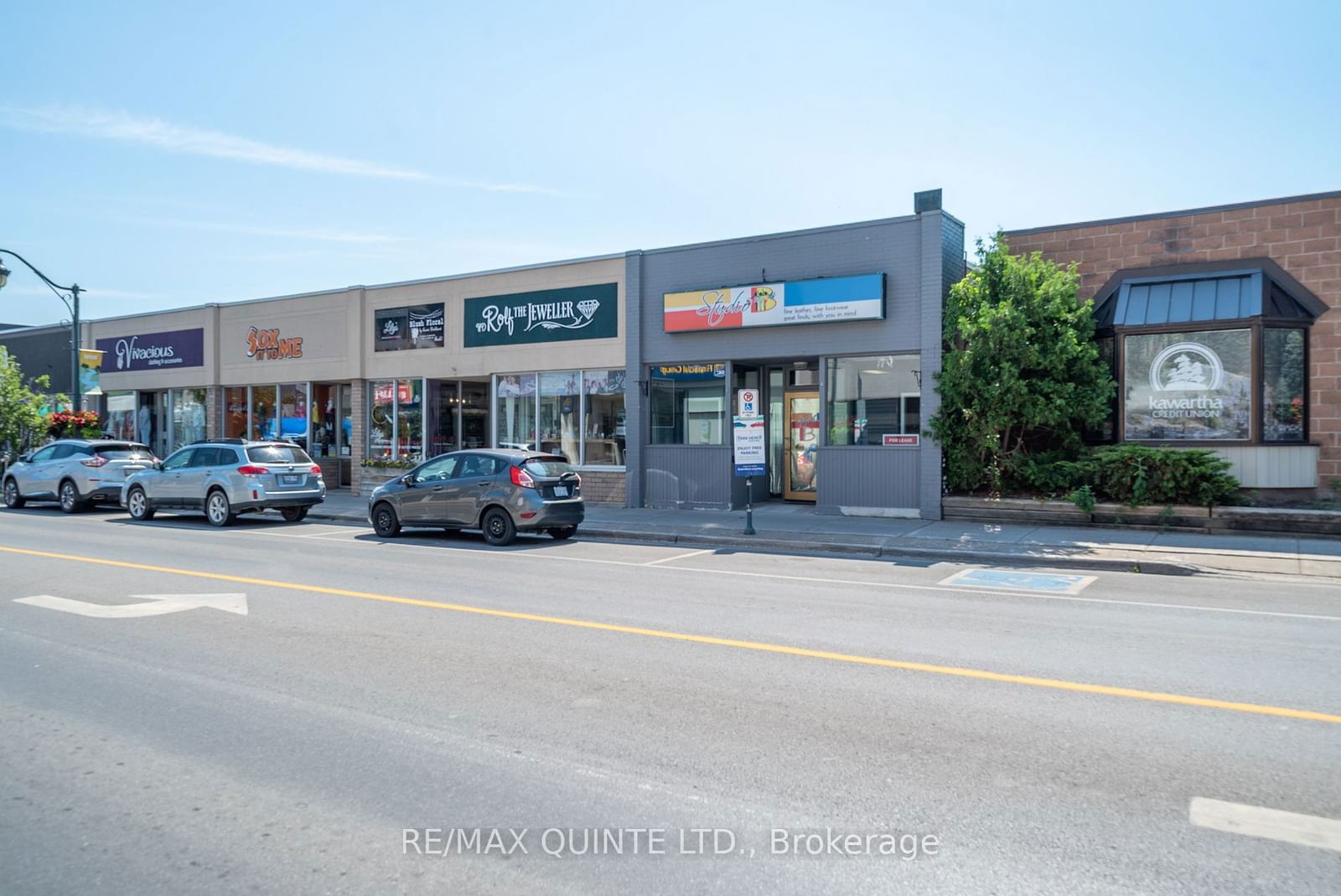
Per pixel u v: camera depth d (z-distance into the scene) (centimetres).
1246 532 1453
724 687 641
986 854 395
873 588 1074
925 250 1717
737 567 1259
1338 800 448
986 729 552
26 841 418
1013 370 1562
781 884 373
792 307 1820
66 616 885
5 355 2784
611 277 2084
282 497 1867
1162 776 479
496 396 2278
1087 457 1611
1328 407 1549
